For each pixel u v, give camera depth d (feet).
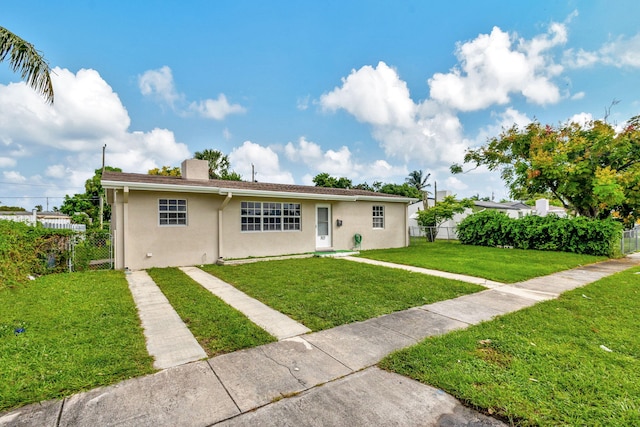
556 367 10.03
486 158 62.39
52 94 19.89
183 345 11.88
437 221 72.18
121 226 29.43
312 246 42.06
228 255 35.37
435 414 7.77
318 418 7.58
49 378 9.09
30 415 7.52
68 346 11.36
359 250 45.60
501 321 14.73
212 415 7.65
